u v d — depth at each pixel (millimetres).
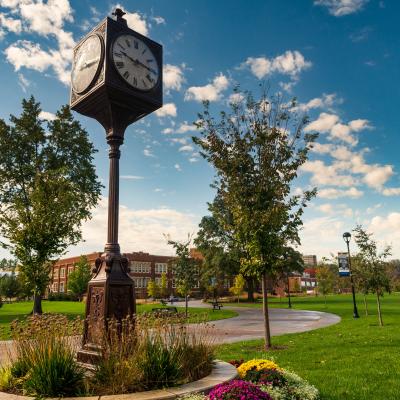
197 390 4680
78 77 7285
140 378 4848
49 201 18203
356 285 20172
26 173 33406
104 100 6875
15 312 34719
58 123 35969
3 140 33562
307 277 124688
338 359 9844
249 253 12891
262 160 12898
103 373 4957
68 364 4898
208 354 6055
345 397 6316
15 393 4723
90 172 36812
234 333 16938
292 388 5668
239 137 13141
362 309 32906
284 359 9992
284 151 12883
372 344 12406
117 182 6793
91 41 7145
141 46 7344
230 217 27219
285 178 12828
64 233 18438
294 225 12703
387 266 19750
